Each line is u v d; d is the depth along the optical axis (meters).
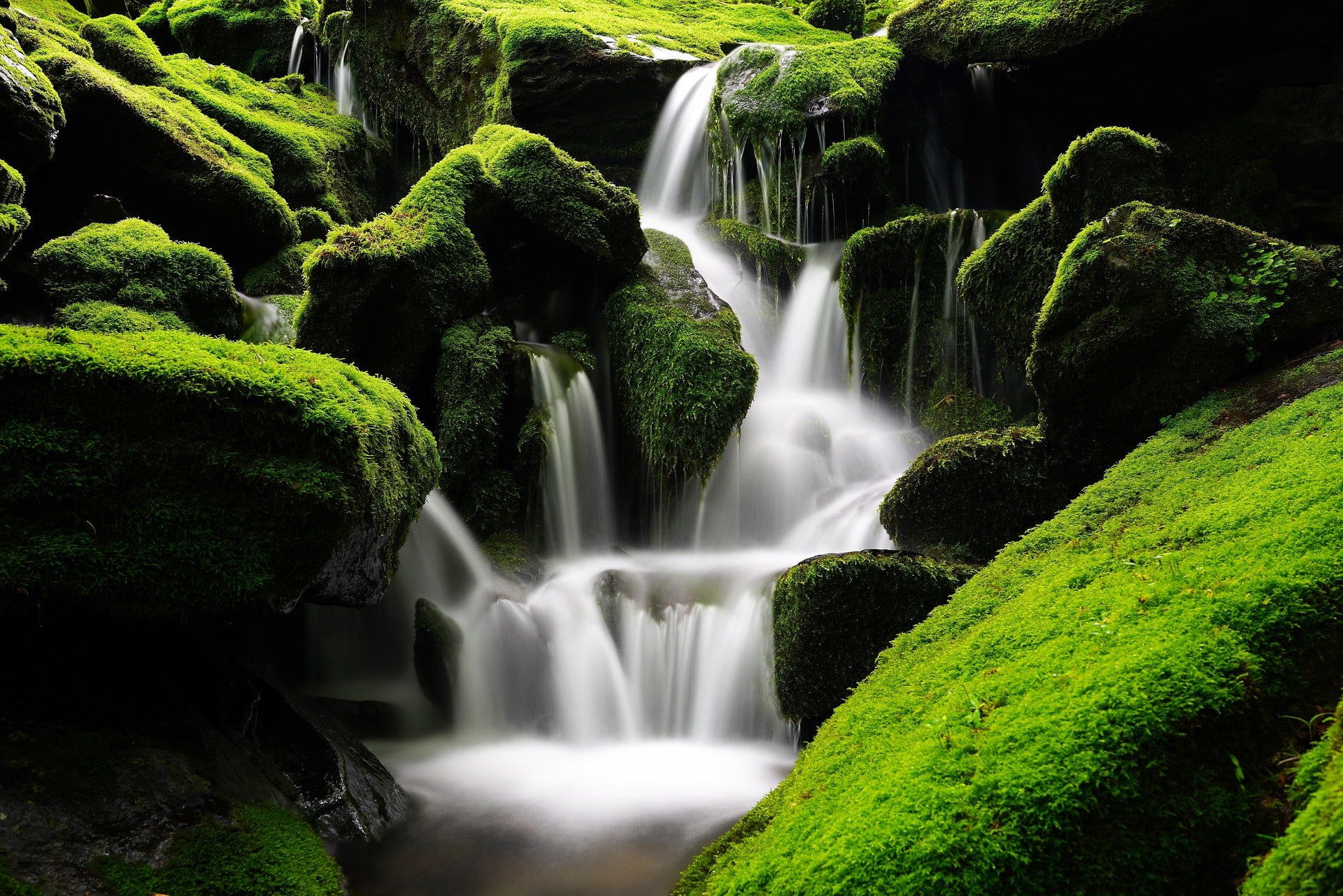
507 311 9.47
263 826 3.80
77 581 3.42
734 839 3.70
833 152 10.98
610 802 5.17
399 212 8.55
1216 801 2.60
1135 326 5.89
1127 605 3.36
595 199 9.31
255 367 3.98
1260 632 2.88
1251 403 5.21
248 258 10.49
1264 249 5.76
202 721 4.14
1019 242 7.80
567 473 8.34
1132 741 2.70
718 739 6.32
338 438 3.94
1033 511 6.45
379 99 15.85
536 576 7.46
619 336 9.13
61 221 9.60
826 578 5.74
